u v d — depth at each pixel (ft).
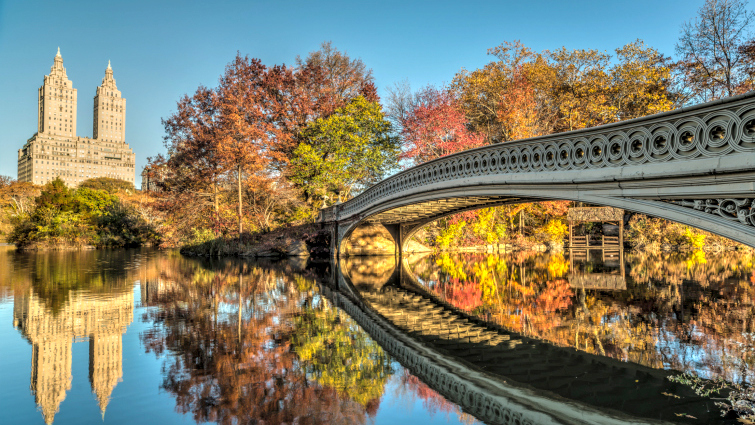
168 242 111.04
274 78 104.06
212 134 91.66
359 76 115.03
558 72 94.53
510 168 27.73
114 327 24.13
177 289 38.96
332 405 13.75
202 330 23.54
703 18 68.28
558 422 11.93
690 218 16.40
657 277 43.93
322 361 18.22
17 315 27.17
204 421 12.50
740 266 54.95
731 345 18.72
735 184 14.71
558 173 22.95
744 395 13.38
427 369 16.99
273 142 98.17
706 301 29.53
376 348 20.27
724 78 71.72
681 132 16.62
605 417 12.10
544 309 28.30
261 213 99.60
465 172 33.47
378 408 13.50
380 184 53.21
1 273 50.60
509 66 93.91
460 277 49.21
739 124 14.53
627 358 17.42
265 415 12.94
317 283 44.65
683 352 17.87
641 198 18.54
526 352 18.81
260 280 46.42
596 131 20.62
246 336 22.35
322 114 104.99
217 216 89.56
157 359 18.28
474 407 13.46
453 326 24.63
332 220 77.25
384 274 53.67
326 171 90.33
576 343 19.86
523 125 84.17
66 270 54.29
